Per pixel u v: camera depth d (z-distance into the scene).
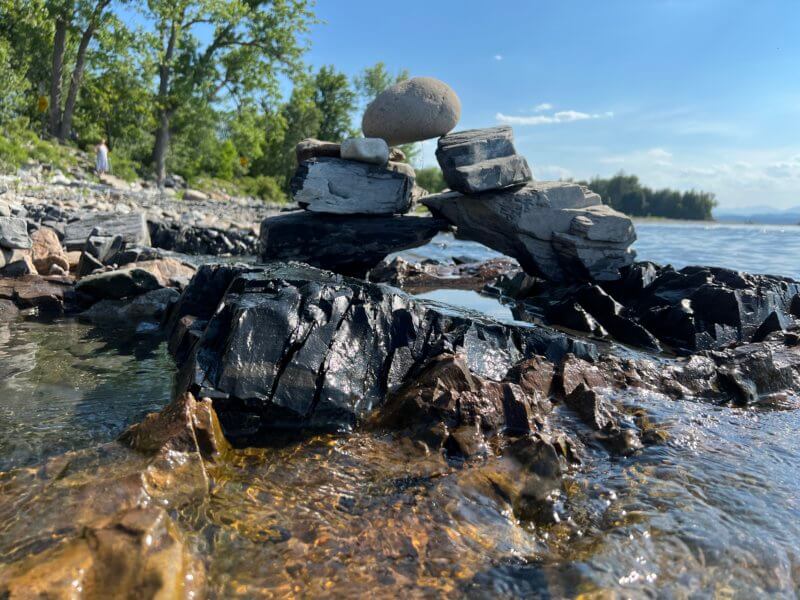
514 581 3.13
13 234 9.95
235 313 5.52
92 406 5.22
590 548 3.43
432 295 11.50
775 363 6.53
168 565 2.86
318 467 4.26
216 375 5.04
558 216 10.72
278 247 10.88
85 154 30.72
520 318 9.49
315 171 10.59
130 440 4.19
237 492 3.85
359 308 5.82
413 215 11.55
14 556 2.93
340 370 5.34
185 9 33.34
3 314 8.58
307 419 5.02
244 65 35.34
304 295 5.77
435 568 3.21
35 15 28.95
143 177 34.97
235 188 44.38
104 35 30.81
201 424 4.30
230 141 46.75
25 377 5.96
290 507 3.71
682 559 3.34
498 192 10.77
